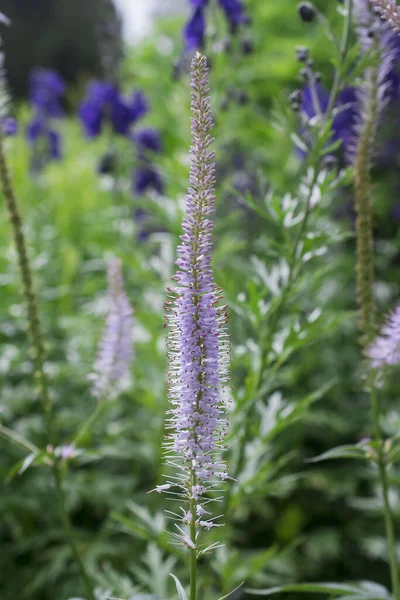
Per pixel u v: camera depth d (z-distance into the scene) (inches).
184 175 155.8
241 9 178.7
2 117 102.4
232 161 235.5
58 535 162.9
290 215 116.1
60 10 595.5
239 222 220.8
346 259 222.4
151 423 175.9
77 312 227.6
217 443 67.6
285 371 198.4
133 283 216.7
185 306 63.9
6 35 593.3
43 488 166.9
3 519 166.2
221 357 67.1
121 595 123.0
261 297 116.3
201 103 61.2
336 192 203.6
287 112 115.7
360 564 173.3
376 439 96.3
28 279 105.5
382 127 228.4
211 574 137.9
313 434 197.2
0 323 198.5
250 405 119.9
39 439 176.7
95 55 615.2
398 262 253.4
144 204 157.3
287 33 345.4
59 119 388.5
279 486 130.7
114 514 112.1
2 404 176.1
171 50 316.8
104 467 184.9
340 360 207.9
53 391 184.5
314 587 86.5
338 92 110.8
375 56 95.8
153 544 130.3
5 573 162.7
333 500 185.2
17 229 103.9
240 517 169.0
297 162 253.1
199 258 63.3
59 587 154.3
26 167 306.3
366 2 99.9
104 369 113.7
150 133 237.9
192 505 68.5
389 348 90.9
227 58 185.0
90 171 302.2
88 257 264.8
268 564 156.9
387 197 243.3
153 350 163.9
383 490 96.0
